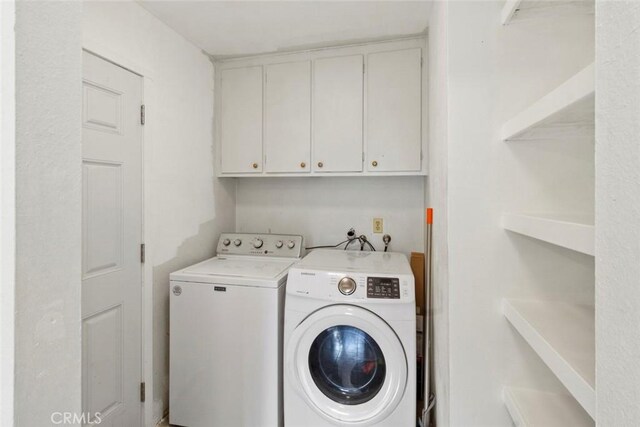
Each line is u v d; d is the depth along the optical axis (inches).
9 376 15.7
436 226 54.4
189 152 75.6
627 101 12.9
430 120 65.8
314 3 60.9
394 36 73.6
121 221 57.2
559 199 36.2
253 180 96.6
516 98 37.1
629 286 12.7
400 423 53.9
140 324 61.6
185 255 74.4
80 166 18.9
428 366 59.8
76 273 18.6
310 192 92.6
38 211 16.7
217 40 74.9
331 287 56.0
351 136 77.8
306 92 80.4
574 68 35.8
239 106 84.8
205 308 62.5
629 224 12.8
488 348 37.7
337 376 59.2
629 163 12.8
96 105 51.9
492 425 37.6
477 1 37.7
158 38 65.4
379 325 53.6
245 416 60.7
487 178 37.7
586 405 19.9
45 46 17.0
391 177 87.0
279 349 60.1
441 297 46.9
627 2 13.0
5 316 15.6
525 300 37.0
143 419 61.9
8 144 15.6
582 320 31.0
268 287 59.6
